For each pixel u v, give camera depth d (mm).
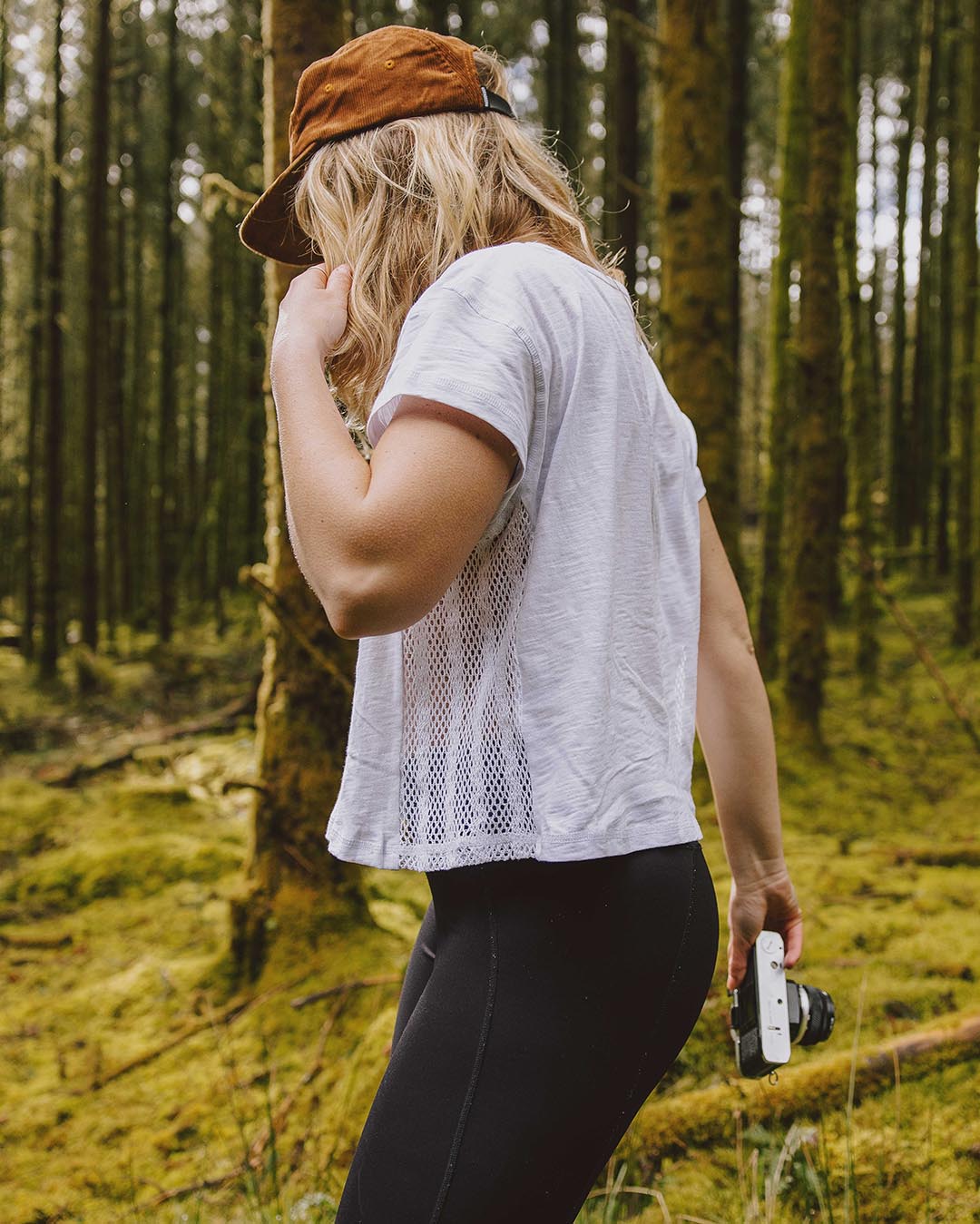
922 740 5164
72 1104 2273
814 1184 1626
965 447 6902
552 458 816
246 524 11055
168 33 9289
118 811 4285
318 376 833
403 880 3332
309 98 927
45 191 8797
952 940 2637
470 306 785
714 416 4074
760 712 1040
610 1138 846
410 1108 820
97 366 8086
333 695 2730
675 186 4012
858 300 5863
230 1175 1986
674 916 841
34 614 8820
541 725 805
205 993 2686
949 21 8516
